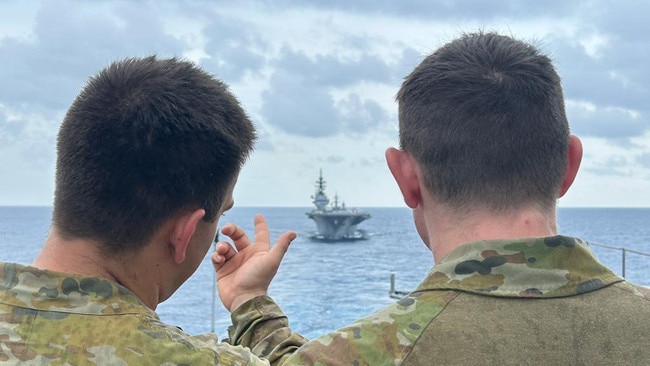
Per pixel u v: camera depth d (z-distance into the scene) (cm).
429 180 193
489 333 175
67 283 190
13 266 191
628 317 176
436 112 188
